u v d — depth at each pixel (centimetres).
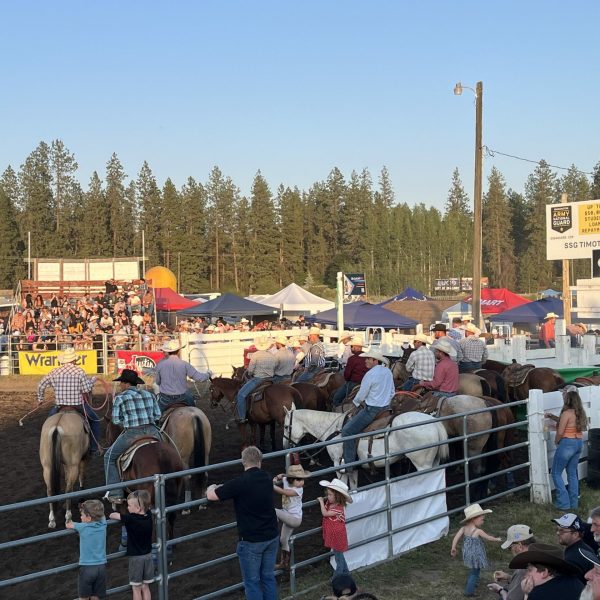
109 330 3206
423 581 817
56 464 1058
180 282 9994
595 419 1250
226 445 1609
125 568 909
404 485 913
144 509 687
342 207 12194
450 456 1164
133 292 3612
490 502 1105
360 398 1064
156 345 2995
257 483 681
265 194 10562
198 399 2328
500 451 1073
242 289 10650
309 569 863
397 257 11075
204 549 952
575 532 546
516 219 12369
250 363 1462
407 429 995
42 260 4331
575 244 2945
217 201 10769
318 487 1242
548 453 1143
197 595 803
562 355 2111
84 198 10419
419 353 1249
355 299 4216
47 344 3153
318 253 11688
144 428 945
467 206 13262
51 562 959
